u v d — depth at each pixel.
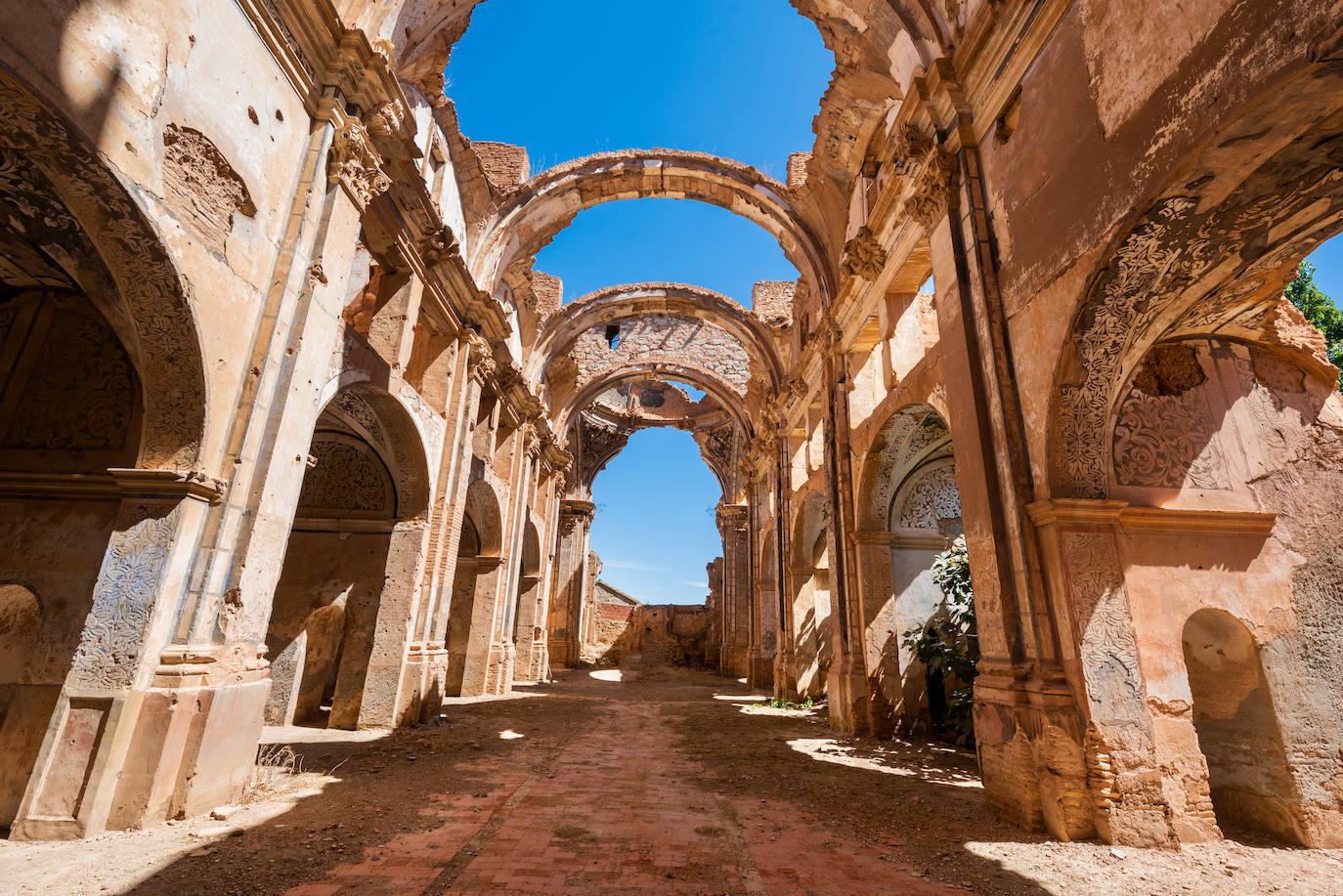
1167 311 5.48
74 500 5.97
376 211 9.12
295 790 6.12
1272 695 5.56
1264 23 3.69
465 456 12.80
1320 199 4.52
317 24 6.79
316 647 12.02
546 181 15.43
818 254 15.07
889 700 10.84
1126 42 4.91
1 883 3.72
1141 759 5.09
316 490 11.88
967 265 7.20
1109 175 5.02
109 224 4.80
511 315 17.78
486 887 3.91
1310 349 6.37
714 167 15.95
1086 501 5.48
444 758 8.12
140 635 5.02
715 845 4.88
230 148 5.68
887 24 9.17
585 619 35.78
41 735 5.37
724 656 29.67
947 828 5.43
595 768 7.79
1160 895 4.04
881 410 10.57
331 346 7.12
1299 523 6.00
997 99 6.94
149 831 4.69
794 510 17.73
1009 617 5.94
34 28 3.92
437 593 11.59
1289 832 5.28
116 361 6.27
